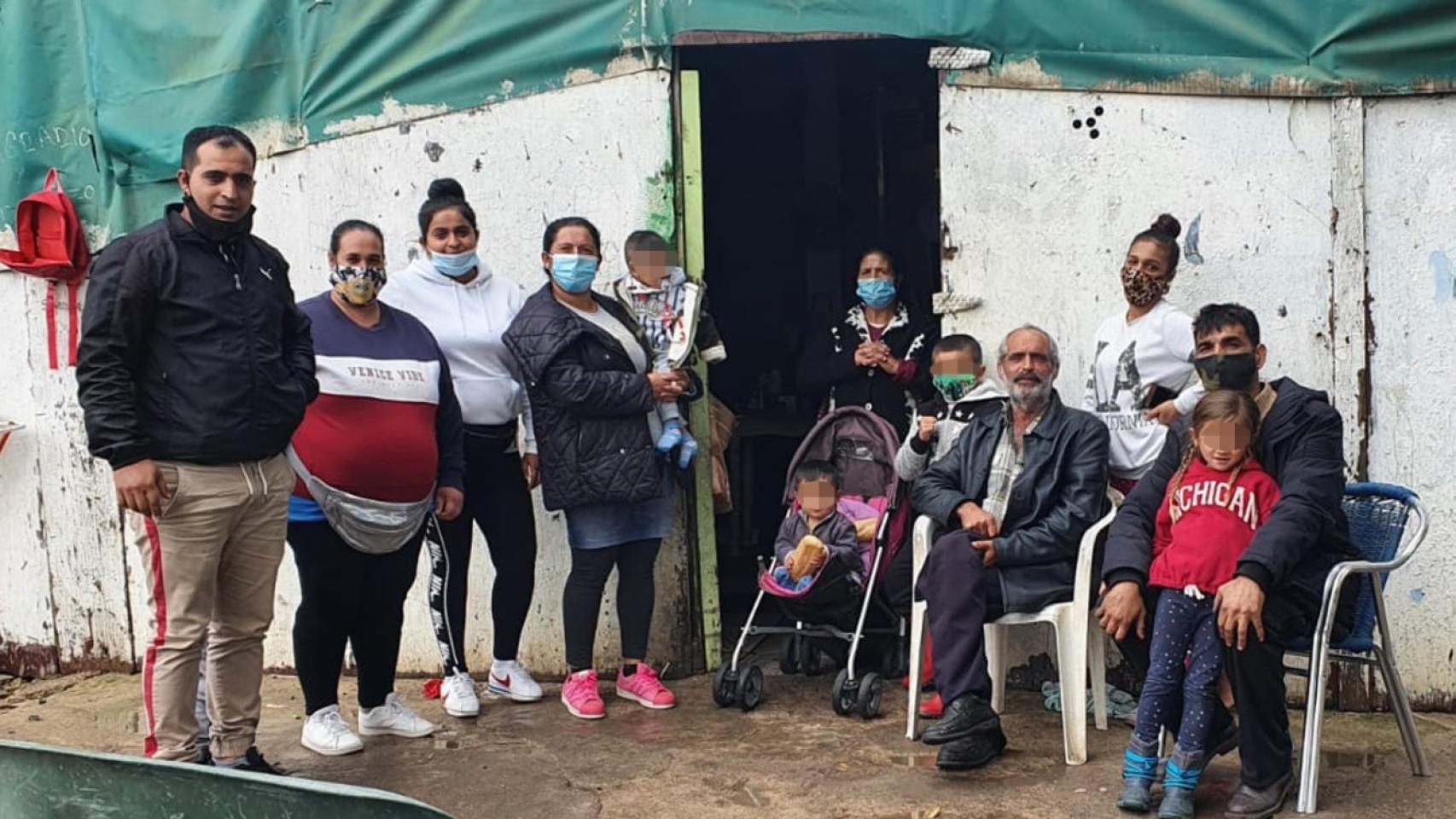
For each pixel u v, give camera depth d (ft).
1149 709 12.29
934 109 22.99
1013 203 15.81
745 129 23.41
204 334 11.68
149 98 17.69
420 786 13.38
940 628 13.47
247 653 12.77
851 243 23.38
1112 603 12.58
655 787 13.24
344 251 13.53
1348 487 13.38
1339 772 13.25
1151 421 14.26
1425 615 14.99
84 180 18.07
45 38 18.06
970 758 13.32
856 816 12.42
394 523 13.73
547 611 17.16
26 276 18.38
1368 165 14.88
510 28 16.58
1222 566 12.10
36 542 18.76
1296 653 12.80
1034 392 14.02
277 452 12.30
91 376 11.32
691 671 17.02
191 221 11.71
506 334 14.99
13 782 6.56
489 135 16.83
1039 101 15.65
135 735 15.99
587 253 14.90
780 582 15.65
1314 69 14.87
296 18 17.19
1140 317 14.69
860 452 16.33
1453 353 14.78
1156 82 15.30
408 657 17.54
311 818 5.96
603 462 14.92
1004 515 14.08
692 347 15.71
